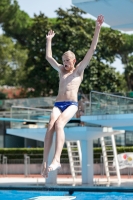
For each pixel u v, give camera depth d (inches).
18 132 1489.9
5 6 2605.8
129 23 1232.8
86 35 2348.7
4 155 2127.2
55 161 489.1
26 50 2709.2
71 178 1732.3
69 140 1480.1
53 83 2423.7
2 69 2628.0
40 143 2431.1
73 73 529.7
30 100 1998.0
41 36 2427.4
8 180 1662.2
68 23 2405.3
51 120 510.9
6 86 2829.7
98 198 951.6
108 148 1972.2
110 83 2420.0
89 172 1425.9
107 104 1304.1
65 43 2356.1
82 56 2332.7
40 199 770.8
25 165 1905.8
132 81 2699.3
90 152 1437.0
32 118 1510.8
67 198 790.5
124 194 1024.9
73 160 1690.5
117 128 1491.1
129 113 1258.0
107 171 1560.0
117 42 2481.5
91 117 1326.3
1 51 2591.0
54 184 1365.7
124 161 1549.0
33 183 1448.1
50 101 1940.2
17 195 1044.5
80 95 1596.9
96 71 2375.7
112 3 1067.3
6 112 1983.3
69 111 513.0
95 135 1417.3
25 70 2588.6
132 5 1064.8
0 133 2423.7
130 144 2208.4
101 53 2421.3
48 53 551.5
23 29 2716.5
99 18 522.0
